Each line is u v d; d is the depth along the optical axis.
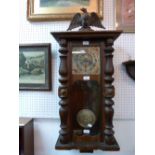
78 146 1.12
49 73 1.36
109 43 1.09
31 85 1.38
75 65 1.14
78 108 1.18
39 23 1.38
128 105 1.35
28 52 1.38
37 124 1.40
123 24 1.33
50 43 1.37
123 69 1.34
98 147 1.11
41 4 1.37
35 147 1.41
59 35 1.10
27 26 1.39
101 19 1.33
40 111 1.39
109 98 1.12
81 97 1.17
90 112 1.17
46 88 1.37
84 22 1.14
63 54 1.12
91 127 1.17
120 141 1.37
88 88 1.17
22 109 1.40
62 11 1.35
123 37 1.34
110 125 1.12
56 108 1.38
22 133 1.22
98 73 1.13
